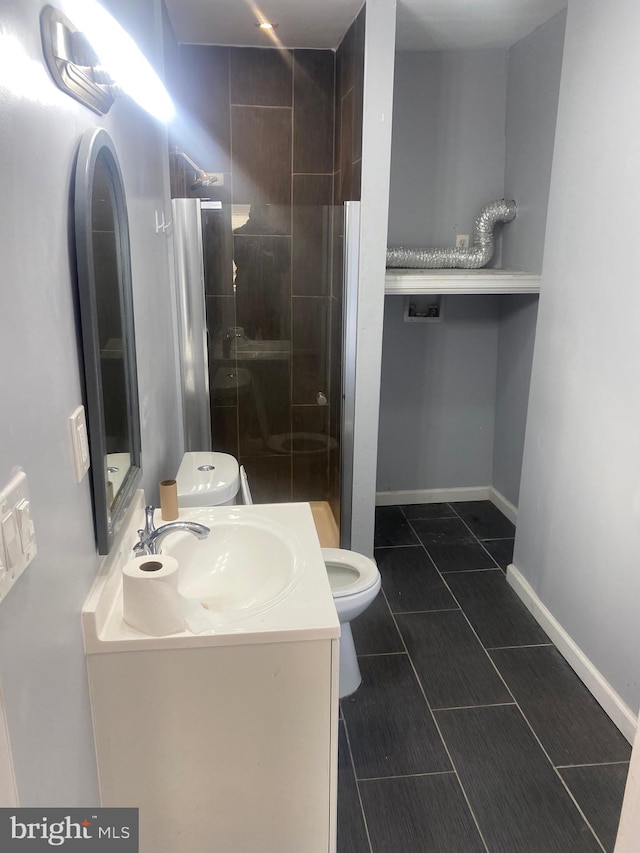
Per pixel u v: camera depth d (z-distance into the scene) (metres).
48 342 1.00
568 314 2.35
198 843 1.41
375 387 2.78
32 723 0.92
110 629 1.26
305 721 1.35
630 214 1.96
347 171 2.80
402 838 1.68
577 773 1.89
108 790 1.34
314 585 1.45
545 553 2.58
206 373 2.79
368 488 2.90
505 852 1.64
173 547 1.62
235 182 3.13
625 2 1.95
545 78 2.88
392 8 2.39
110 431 1.38
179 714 1.31
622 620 2.04
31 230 0.92
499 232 3.45
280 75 3.03
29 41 0.91
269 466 3.29
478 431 3.74
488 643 2.50
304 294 3.09
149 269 2.03
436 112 3.26
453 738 2.02
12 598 0.85
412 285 2.92
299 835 1.44
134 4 1.84
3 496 0.80
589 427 2.22
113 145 1.35
